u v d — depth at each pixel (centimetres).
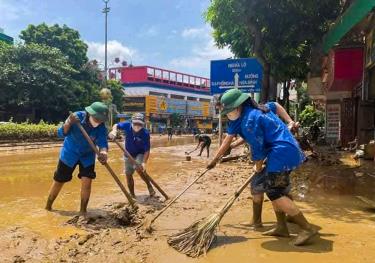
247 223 564
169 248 469
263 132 470
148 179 764
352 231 522
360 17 889
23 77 3553
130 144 770
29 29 4231
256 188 538
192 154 1969
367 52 1216
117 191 845
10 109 3809
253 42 1423
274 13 1220
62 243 491
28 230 551
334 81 1461
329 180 937
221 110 494
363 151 1332
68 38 4319
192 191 823
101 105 637
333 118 2342
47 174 1173
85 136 616
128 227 574
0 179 1063
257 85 1342
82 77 4369
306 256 431
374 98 1234
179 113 7394
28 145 2666
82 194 650
